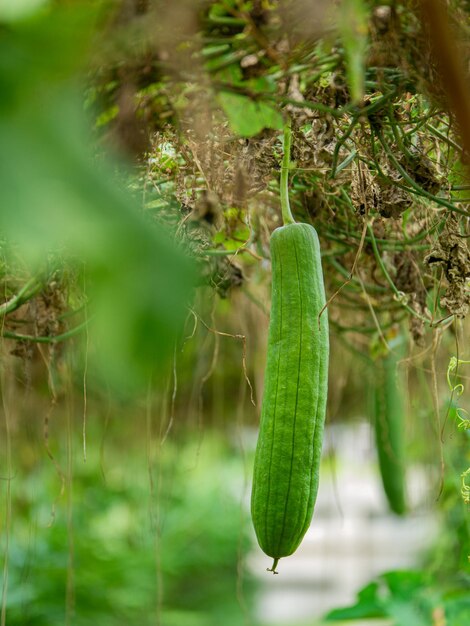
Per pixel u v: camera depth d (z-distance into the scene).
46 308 1.82
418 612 2.38
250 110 1.40
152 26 1.03
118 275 0.42
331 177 1.47
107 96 1.25
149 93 1.40
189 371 2.64
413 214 1.76
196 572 5.50
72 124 0.47
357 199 1.57
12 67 0.47
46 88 0.48
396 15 1.26
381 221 1.74
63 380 2.04
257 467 1.35
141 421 3.03
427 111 1.51
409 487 2.83
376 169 1.54
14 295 1.84
